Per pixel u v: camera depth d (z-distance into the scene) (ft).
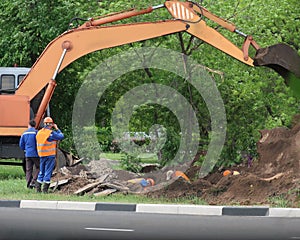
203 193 77.46
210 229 56.44
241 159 92.48
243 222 60.70
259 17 94.43
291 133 82.38
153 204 69.21
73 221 60.70
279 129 82.48
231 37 93.30
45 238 51.44
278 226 58.23
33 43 124.98
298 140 79.30
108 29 86.63
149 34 85.25
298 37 97.60
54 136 80.59
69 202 70.69
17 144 94.48
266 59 78.69
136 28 85.66
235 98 92.58
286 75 80.53
